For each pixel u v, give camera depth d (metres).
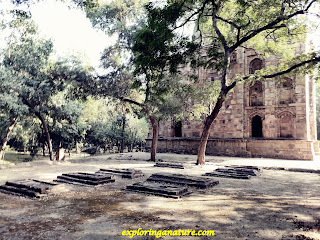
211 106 23.59
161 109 21.53
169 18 12.33
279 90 25.02
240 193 8.98
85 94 25.14
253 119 26.73
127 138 45.22
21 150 51.06
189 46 13.17
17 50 26.09
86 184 10.22
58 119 31.27
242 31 18.47
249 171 14.22
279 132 24.55
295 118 23.62
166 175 11.59
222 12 18.16
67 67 25.92
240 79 16.95
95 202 7.41
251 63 27.09
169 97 21.77
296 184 11.06
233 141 26.19
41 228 5.16
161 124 32.38
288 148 23.38
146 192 8.70
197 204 7.30
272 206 7.15
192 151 28.89
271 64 25.58
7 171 14.66
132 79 22.81
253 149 25.27
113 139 44.72
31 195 7.95
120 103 26.09
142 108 23.86
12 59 26.41
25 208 6.69
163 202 7.48
